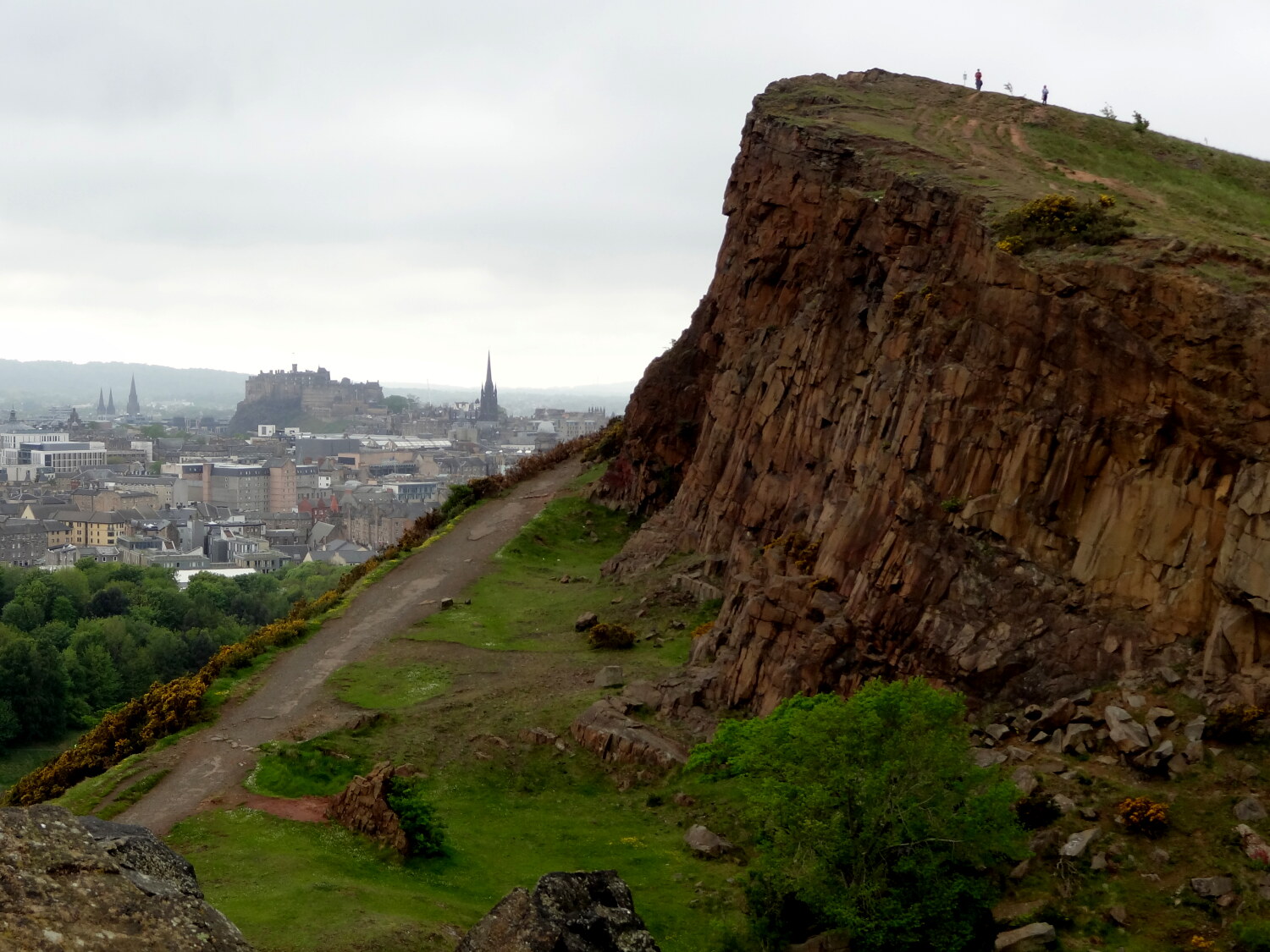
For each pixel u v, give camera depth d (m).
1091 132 83.12
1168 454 52.25
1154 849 41.25
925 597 55.97
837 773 40.34
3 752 129.62
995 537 56.06
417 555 97.44
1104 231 58.56
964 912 39.66
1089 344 55.31
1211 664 47.81
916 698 42.81
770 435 78.31
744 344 87.19
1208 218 65.38
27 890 15.35
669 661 68.69
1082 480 54.84
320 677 71.12
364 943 37.56
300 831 49.78
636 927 20.41
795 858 40.72
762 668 59.59
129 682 153.50
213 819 50.84
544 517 102.12
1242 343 50.78
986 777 42.12
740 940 41.31
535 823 53.03
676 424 100.94
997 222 62.19
